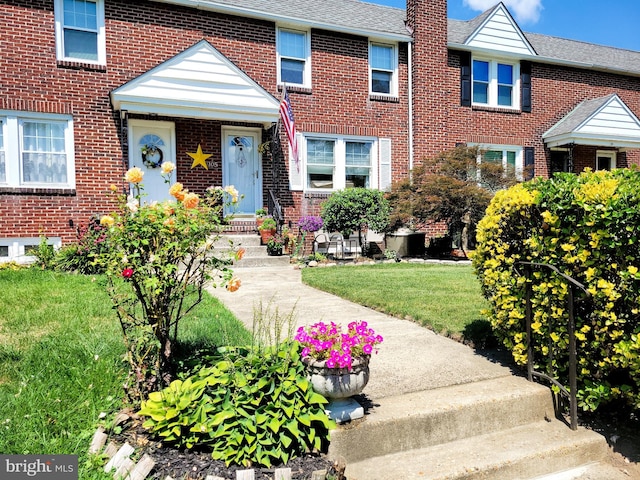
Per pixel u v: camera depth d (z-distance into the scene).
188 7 10.98
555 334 3.51
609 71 16.25
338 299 6.66
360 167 13.10
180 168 11.03
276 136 11.73
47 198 9.77
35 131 9.77
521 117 14.98
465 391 3.46
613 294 3.12
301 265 10.20
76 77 9.96
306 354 2.90
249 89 10.89
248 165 11.91
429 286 7.27
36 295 5.84
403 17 14.62
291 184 12.20
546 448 3.08
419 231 13.35
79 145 10.02
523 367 3.96
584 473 3.06
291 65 12.23
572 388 3.34
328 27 12.24
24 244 9.60
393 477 2.72
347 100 12.77
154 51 10.67
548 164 15.45
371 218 11.03
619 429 3.45
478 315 5.37
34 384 3.18
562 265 3.51
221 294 6.99
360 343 2.91
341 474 2.59
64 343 3.86
